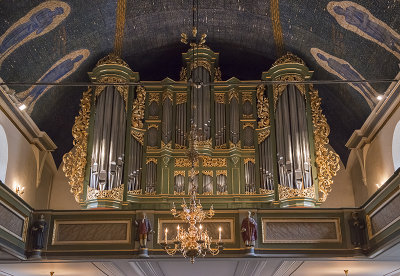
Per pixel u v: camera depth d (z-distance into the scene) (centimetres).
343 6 1527
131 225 1548
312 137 1764
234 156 1772
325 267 1717
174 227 1539
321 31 1742
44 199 2012
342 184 2095
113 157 1702
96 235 1539
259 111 1848
